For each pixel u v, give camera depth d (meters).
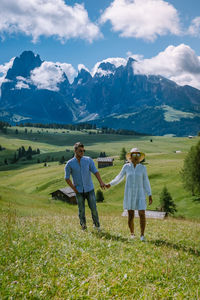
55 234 7.19
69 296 3.48
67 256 5.09
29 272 4.21
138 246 7.07
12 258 4.84
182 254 6.79
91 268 4.54
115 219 15.93
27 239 6.26
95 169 9.13
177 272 5.15
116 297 3.61
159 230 11.38
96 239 7.10
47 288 3.66
